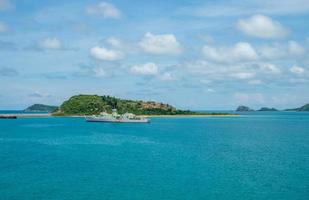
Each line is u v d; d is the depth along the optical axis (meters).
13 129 162.75
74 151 83.50
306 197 43.34
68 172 57.12
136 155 76.62
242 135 133.88
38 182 50.06
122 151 83.62
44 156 74.62
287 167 62.12
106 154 78.00
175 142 106.19
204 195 43.88
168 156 75.12
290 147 93.19
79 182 50.16
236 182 50.38
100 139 115.06
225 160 69.69
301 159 71.31
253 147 92.94
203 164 64.88
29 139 114.00
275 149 88.31
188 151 83.88
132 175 54.88
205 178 52.84
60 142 104.88
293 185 48.78
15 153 79.50
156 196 43.38
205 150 85.94
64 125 196.75
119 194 44.16
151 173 56.44
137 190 46.00
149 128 175.75
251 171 58.31
